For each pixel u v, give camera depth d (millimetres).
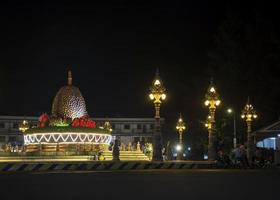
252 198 14469
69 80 58531
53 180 23328
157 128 37250
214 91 44406
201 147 83188
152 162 35500
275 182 22094
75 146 52031
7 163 31062
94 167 33875
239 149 42312
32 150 53406
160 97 37906
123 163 34625
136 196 15219
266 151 49875
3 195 15523
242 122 75812
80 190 17516
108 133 55656
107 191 17109
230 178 25359
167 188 18391
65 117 55594
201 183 21172
